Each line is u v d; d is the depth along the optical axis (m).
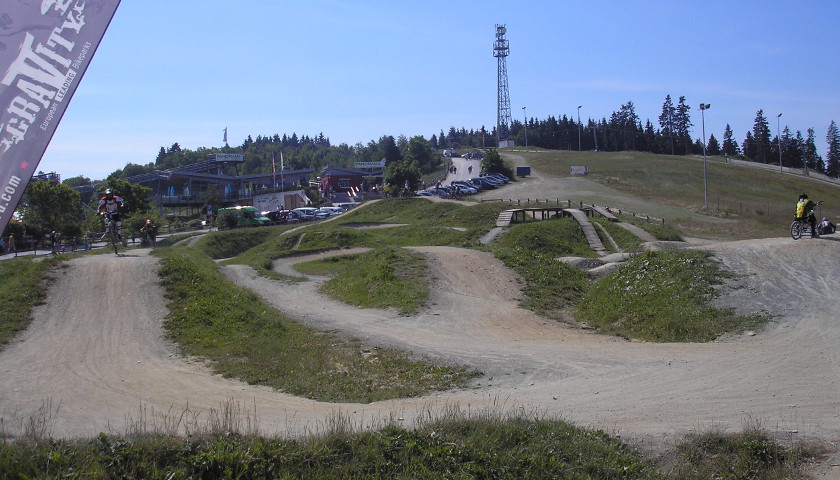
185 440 6.93
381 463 6.70
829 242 20.28
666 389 10.08
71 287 17.50
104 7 6.90
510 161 117.50
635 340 15.45
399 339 15.26
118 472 6.16
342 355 13.52
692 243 35.12
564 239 36.41
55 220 47.69
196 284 18.22
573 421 8.37
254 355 13.24
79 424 8.41
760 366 11.23
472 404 9.52
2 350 13.02
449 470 6.66
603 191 77.56
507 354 13.42
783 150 138.12
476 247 29.45
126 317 15.61
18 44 6.64
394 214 62.06
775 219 54.12
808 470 6.88
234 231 52.91
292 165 138.25
